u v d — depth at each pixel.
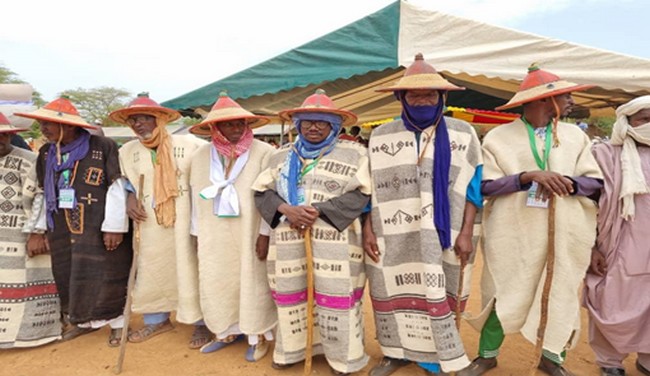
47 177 3.64
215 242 3.45
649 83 5.07
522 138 2.91
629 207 2.77
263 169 3.46
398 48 5.39
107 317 3.79
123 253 3.87
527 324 2.93
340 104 9.21
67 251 3.70
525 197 2.88
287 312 3.14
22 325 3.73
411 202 2.93
